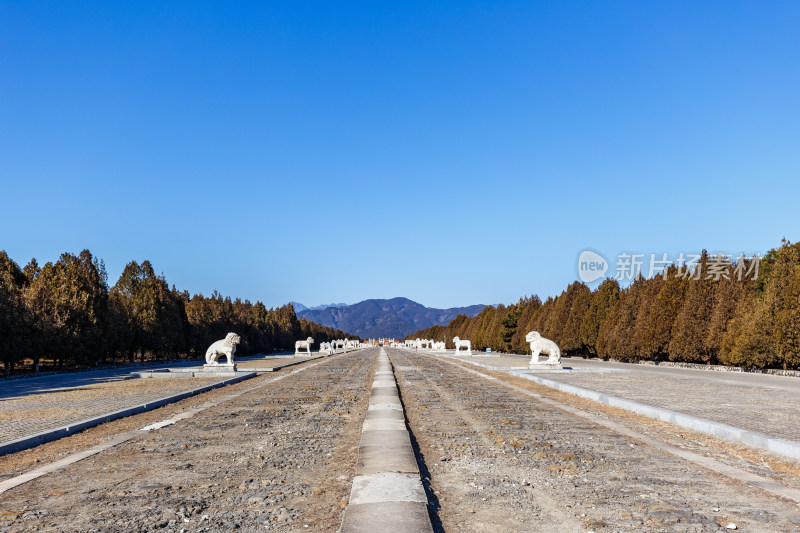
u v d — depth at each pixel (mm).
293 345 91438
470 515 5668
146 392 18031
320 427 11055
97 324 37156
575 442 9398
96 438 10070
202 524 5418
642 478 7078
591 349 49344
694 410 12914
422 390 18516
